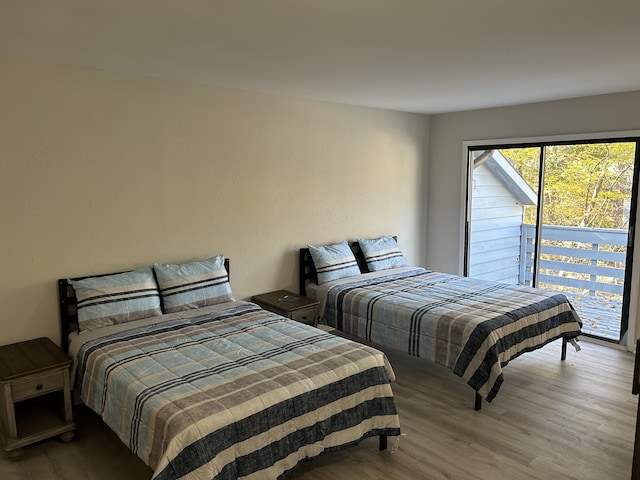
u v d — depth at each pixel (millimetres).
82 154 3320
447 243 5980
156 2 2033
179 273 3688
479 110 5465
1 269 3068
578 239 4887
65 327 3303
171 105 3719
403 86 3992
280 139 4449
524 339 3605
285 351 2855
